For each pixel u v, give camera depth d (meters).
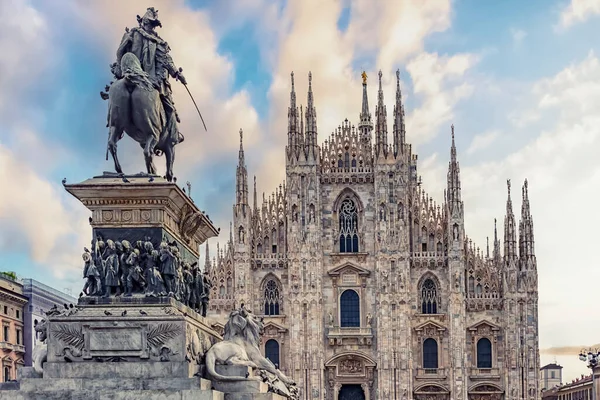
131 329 26.94
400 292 117.88
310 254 119.12
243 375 28.42
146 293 27.73
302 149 121.12
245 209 119.75
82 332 27.00
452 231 117.56
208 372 28.11
